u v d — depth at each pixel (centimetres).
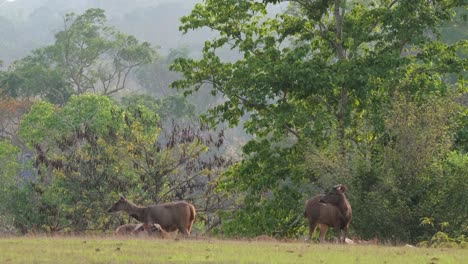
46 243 6594
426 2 12056
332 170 10169
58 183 14775
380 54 11812
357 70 11538
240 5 12725
